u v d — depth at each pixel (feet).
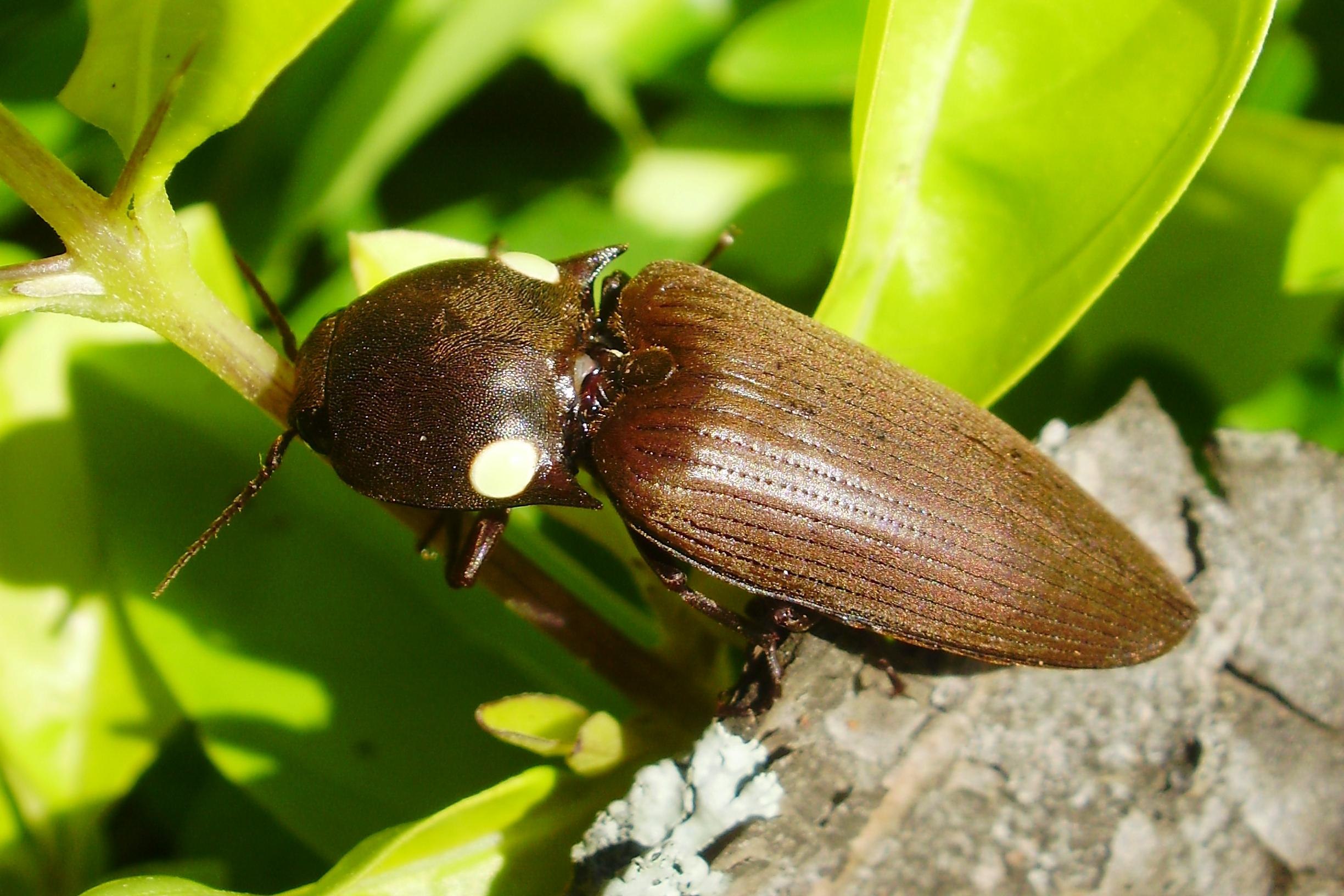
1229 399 0.49
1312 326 0.48
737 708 0.43
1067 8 0.44
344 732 0.46
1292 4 0.50
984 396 0.44
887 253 0.45
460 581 0.44
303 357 0.45
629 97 0.51
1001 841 0.43
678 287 0.45
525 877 0.43
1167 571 0.44
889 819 0.43
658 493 0.44
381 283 0.45
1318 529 0.45
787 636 0.44
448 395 0.45
